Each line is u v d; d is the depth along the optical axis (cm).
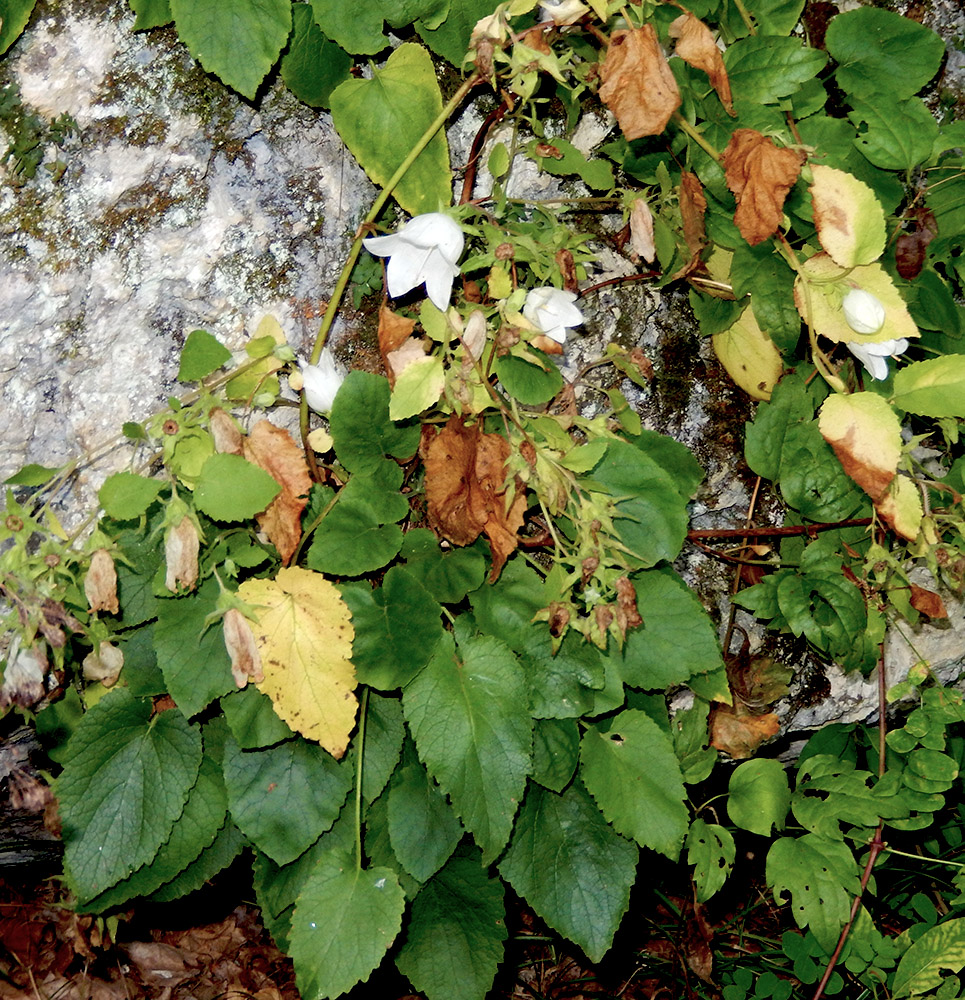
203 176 90
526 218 94
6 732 93
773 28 92
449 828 90
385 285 92
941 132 93
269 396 90
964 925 101
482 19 89
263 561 90
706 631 91
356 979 86
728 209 92
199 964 117
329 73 90
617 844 91
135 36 90
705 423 97
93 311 90
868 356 90
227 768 89
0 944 114
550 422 90
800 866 95
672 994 111
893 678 100
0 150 89
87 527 90
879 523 95
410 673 88
